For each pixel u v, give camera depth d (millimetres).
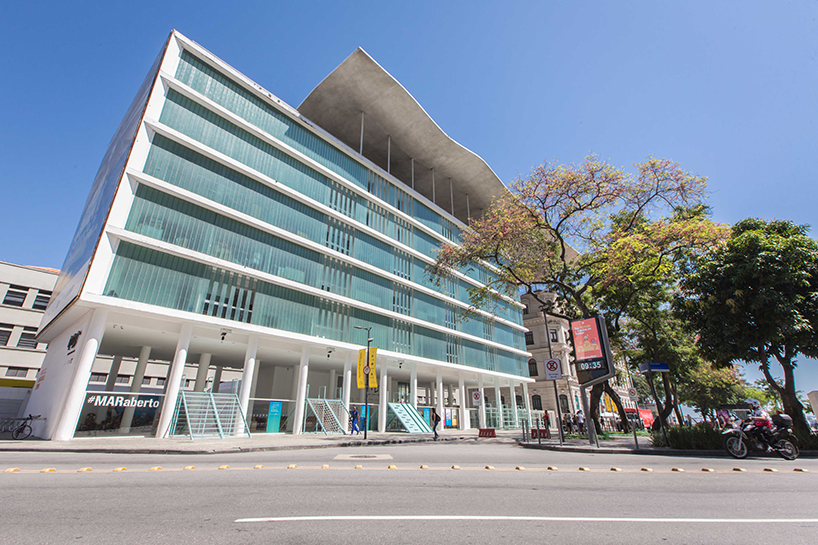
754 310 15508
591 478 7684
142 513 4625
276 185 24562
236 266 21328
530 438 21906
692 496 5969
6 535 3771
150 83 21312
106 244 17125
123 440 15719
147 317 18531
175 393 18141
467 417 35719
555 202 21469
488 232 22312
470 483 6934
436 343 34562
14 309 34812
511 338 45219
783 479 7703
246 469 8508
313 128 28375
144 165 19156
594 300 28406
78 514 4559
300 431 22609
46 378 22000
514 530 4090
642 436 23484
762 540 3838
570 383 50031
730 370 40906
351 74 29922
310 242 25500
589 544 3664
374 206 32594
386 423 28781
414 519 4473
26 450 12625
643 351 29859
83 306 16953
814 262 14734
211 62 23234
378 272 30250
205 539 3705
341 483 6789
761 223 17672
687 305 17531
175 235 19562
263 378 34656
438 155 38312
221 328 20609
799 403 15203
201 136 21938
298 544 3578
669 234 19000
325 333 25469
